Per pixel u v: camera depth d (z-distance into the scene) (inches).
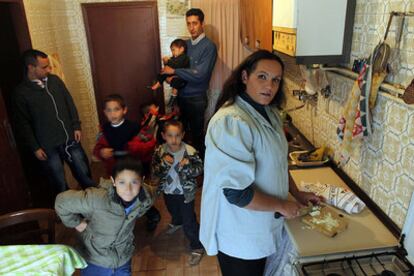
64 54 129.4
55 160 102.4
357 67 63.7
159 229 105.0
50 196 116.3
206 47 121.6
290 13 67.7
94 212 62.4
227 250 56.2
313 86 85.2
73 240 99.7
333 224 58.6
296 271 51.3
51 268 47.7
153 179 87.1
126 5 137.0
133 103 152.6
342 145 64.3
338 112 74.5
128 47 143.4
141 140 96.8
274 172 52.8
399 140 52.8
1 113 80.6
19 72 103.0
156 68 146.9
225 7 135.5
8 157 82.7
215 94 147.9
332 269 51.0
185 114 130.6
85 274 70.7
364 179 65.7
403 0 50.3
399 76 52.4
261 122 50.9
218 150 47.2
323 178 74.5
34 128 95.6
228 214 53.2
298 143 95.0
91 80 147.8
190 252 94.9
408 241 51.8
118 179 61.3
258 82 48.9
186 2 135.9
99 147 95.7
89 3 136.3
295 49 67.3
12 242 64.7
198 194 123.6
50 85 96.8
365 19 61.6
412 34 48.6
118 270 70.9
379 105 57.6
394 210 55.9
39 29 106.0
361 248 53.3
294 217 59.0
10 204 83.3
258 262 58.4
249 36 111.9
